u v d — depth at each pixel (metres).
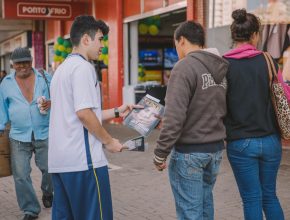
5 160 5.16
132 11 13.59
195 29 3.50
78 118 3.34
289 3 8.86
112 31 14.45
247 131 3.56
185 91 3.29
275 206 3.71
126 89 13.74
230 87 3.55
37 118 5.18
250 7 9.41
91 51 3.44
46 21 20.91
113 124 14.49
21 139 5.11
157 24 14.75
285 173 6.93
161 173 7.30
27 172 5.15
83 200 3.39
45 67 21.17
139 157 8.73
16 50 5.15
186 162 3.41
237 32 3.63
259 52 3.62
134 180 6.96
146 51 16.34
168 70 16.72
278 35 9.07
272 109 3.64
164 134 3.29
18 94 5.16
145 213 5.38
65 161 3.36
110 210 3.46
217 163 3.54
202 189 3.51
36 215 5.23
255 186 3.62
